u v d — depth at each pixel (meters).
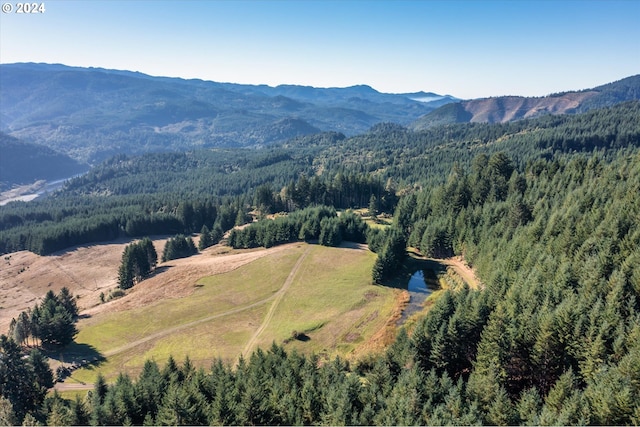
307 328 88.00
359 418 44.12
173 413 46.00
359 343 81.38
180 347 83.81
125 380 58.19
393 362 60.62
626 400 37.12
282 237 146.25
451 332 58.34
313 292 105.94
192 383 53.72
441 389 47.00
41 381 66.88
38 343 87.75
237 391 51.16
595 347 46.41
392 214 190.88
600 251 68.31
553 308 58.25
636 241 68.00
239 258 134.12
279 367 58.56
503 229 107.81
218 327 91.06
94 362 79.94
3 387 59.62
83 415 51.38
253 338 86.00
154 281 123.69
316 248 136.75
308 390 50.03
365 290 106.19
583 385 47.66
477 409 42.53
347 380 50.62
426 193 168.12
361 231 149.75
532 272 69.69
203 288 112.06
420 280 114.69
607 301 55.41
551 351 50.88
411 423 40.31
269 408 48.06
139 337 88.75
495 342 52.97
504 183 144.25
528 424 38.28
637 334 45.94
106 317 99.00
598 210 84.06
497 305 59.38
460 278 109.12
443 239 128.38
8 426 52.56
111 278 160.50
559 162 152.62
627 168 111.62
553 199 111.56
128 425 47.09
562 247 79.31
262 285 111.94
